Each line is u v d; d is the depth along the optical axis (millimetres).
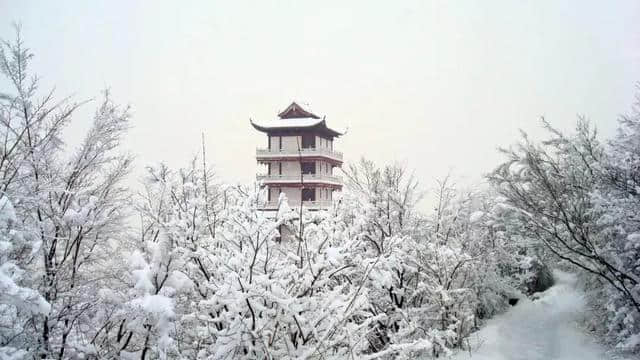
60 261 9992
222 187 11836
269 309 8461
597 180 13047
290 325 8859
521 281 18641
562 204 13453
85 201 10414
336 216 13602
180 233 10141
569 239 14180
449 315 15070
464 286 16422
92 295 9656
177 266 8938
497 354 14125
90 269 10336
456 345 15164
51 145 9781
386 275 9844
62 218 9500
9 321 7441
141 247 11141
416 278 15789
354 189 16078
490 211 17656
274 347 8883
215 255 9562
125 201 10641
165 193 10961
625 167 11883
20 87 9117
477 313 18391
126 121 10508
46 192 9336
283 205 9703
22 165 9242
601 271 12852
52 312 8992
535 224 13742
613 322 12711
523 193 14211
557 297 18609
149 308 7480
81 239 9891
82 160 10039
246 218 9688
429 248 15383
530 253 18125
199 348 9773
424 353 14445
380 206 15430
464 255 15102
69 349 9344
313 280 9062
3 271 6766
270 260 9391
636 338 11570
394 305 13656
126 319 9164
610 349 13250
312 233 10969
